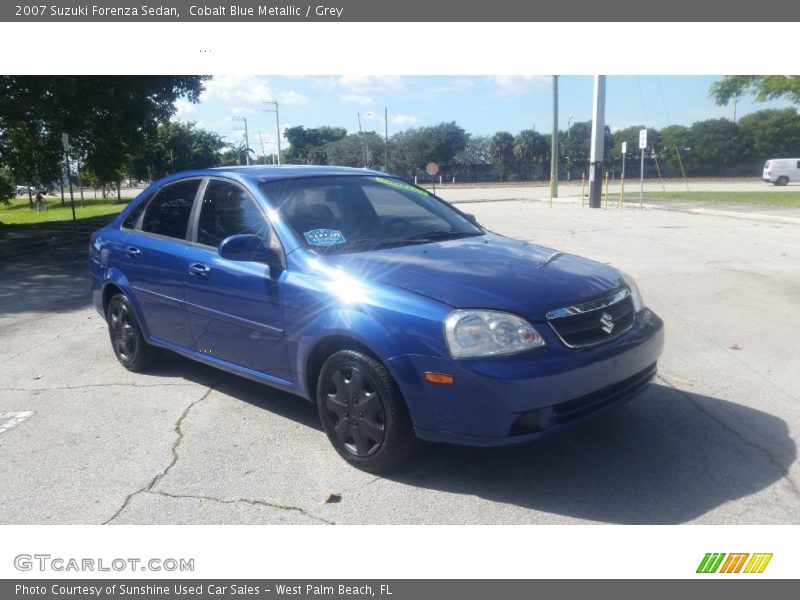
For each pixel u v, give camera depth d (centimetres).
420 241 444
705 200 2720
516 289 356
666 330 660
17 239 1869
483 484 365
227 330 453
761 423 429
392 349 346
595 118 2570
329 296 378
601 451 396
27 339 705
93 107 1994
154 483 377
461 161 8538
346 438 384
